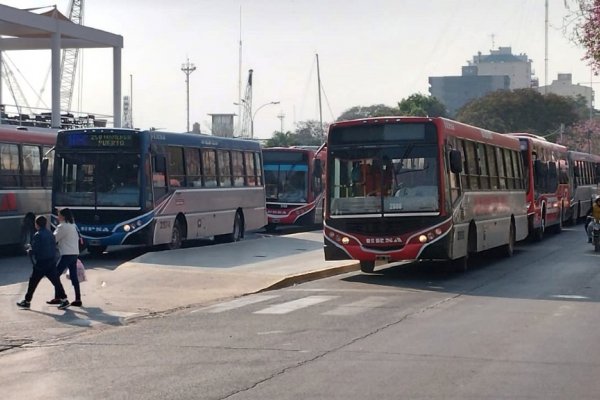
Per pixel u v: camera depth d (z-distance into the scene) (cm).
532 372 1030
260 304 1664
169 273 2025
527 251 2941
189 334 1334
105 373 1049
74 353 1191
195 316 1527
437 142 1980
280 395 922
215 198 2997
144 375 1033
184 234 2777
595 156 5491
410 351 1166
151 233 2519
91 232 2497
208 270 2084
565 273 2219
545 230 3859
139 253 2720
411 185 1980
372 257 1989
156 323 1459
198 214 2858
